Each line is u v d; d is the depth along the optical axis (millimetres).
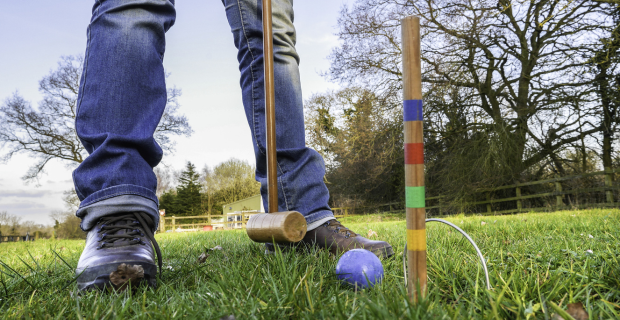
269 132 1608
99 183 1425
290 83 1963
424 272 821
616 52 11109
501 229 3279
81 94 1562
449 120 15008
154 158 1631
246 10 1935
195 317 894
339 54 15922
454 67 14070
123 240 1342
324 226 1837
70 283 1251
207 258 1927
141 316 898
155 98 1643
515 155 13672
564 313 807
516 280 1126
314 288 1092
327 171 24203
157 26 1646
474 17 13117
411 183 812
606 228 2914
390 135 15695
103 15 1575
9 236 25594
